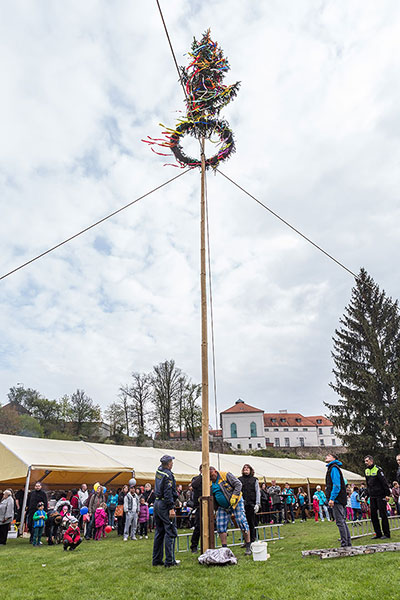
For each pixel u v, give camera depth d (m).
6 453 15.95
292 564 6.66
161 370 60.53
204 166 10.21
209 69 10.27
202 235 9.66
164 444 56.53
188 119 10.30
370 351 39.09
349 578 5.54
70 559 8.52
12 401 67.38
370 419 36.06
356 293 41.41
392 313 39.41
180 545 10.76
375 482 9.15
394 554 7.00
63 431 61.41
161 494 7.32
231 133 10.38
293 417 96.88
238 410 86.56
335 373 38.91
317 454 65.19
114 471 17.89
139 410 60.03
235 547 9.20
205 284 9.16
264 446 83.56
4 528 11.75
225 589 5.31
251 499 9.51
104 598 5.15
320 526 15.59
